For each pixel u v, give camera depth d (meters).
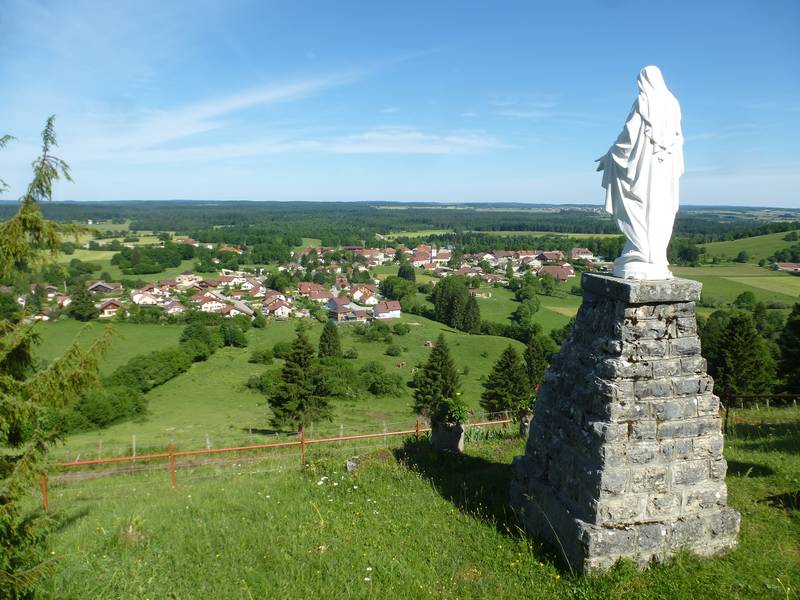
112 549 9.88
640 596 7.79
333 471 13.98
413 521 10.66
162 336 84.06
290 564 9.18
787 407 19.98
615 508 8.45
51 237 7.85
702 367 8.91
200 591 8.39
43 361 10.02
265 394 65.56
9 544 7.52
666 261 9.31
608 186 9.66
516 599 8.05
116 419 52.44
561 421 9.70
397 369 77.25
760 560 8.61
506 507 10.94
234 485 13.88
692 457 8.80
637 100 9.17
